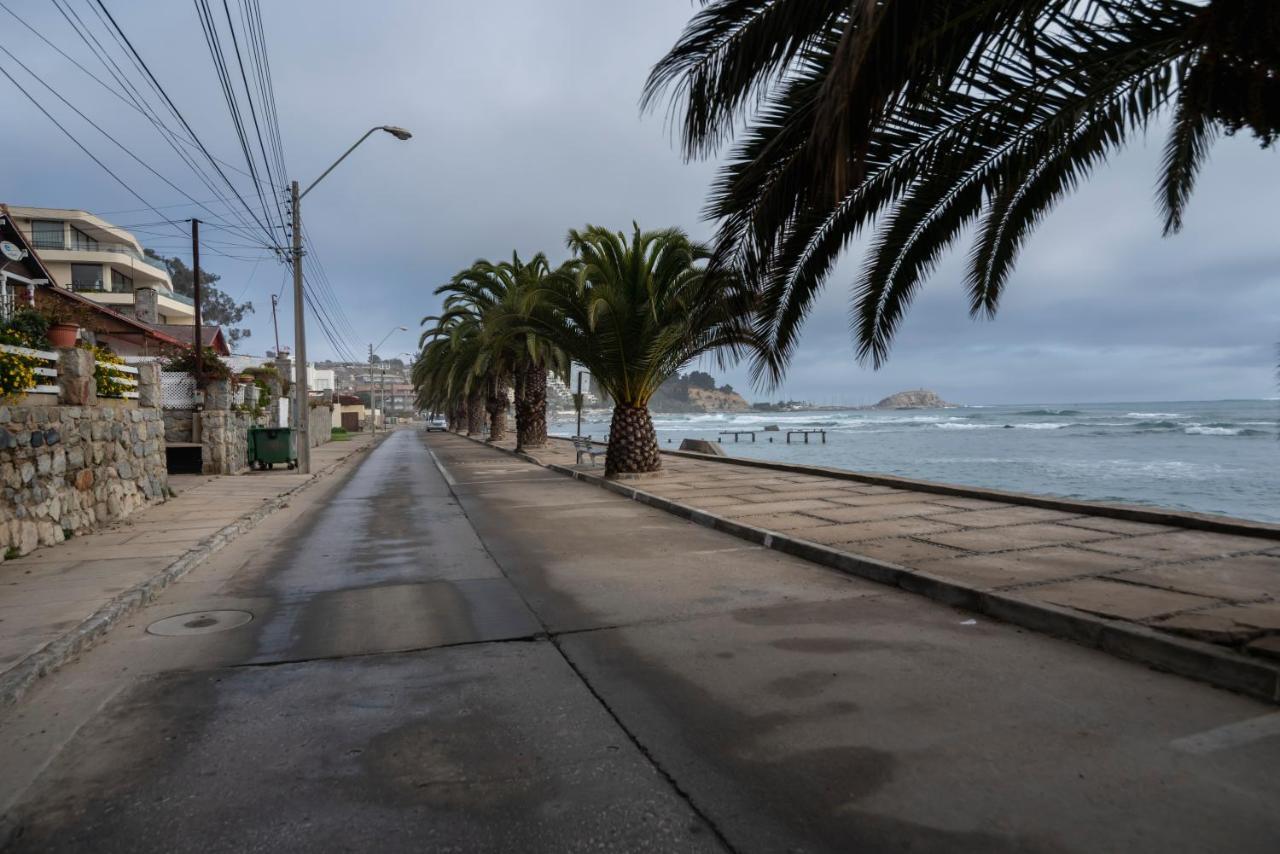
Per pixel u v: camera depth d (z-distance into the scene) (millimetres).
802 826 2717
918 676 4254
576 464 21797
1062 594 5512
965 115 5844
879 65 3695
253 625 5684
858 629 5227
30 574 7172
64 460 9305
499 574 7391
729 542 9008
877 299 7465
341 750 3441
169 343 28969
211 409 19172
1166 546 7254
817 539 8281
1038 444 49469
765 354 7297
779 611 5758
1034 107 5586
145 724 3797
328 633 5426
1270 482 23062
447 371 38156
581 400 28219
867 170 6266
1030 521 9094
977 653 4645
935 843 2580
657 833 2693
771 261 5855
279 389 30500
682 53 4988
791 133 5410
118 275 55281
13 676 4316
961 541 7902
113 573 7211
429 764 3279
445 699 4070
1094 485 22875
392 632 5418
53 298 17984
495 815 2840
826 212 6484
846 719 3664
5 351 8188
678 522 10805
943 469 30688
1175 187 6996
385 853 2600
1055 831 2629
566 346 17281
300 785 3105
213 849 2641
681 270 15781
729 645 4934
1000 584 5895
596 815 2826
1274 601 5145
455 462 25938
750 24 4719
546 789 3037
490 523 11008
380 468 23781
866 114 3783
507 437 46781
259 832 2746
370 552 8828
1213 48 4367
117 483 11125
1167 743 3307
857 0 3260
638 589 6590
